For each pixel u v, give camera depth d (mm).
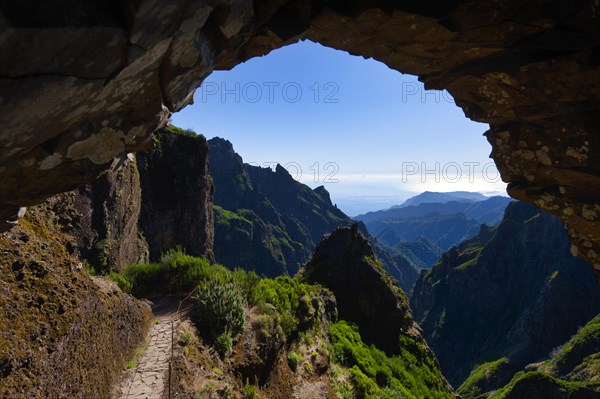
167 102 3588
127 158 4074
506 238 116188
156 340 9164
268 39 4578
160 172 39688
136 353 8312
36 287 5480
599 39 4238
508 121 5883
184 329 9688
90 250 20641
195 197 41438
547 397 44812
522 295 105938
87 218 20734
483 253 119812
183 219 40375
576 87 4828
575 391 43406
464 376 97250
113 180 23844
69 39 2078
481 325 110562
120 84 2746
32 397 4230
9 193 2984
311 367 13656
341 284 26250
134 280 13797
